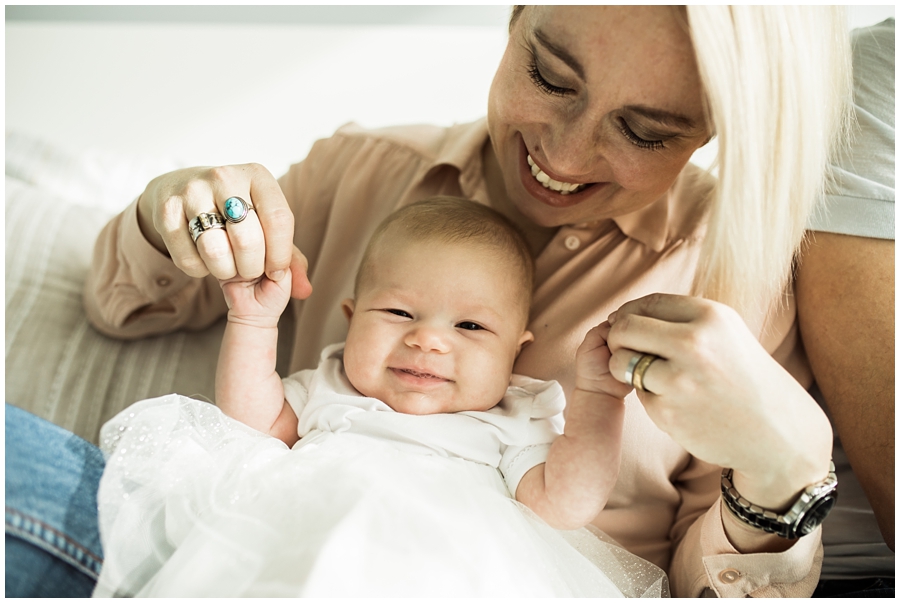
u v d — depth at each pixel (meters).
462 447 0.95
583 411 0.88
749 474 0.75
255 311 0.98
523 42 0.89
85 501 0.76
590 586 0.85
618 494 1.08
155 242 1.15
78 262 1.41
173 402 0.89
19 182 1.51
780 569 0.85
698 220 1.13
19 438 0.75
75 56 2.05
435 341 0.97
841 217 1.04
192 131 1.95
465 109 2.00
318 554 0.68
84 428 1.23
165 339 1.37
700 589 0.92
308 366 1.26
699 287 0.91
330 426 0.98
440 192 1.28
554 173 0.97
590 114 0.85
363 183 1.32
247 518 0.75
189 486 0.82
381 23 2.16
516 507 0.88
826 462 0.76
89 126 1.96
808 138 0.88
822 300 1.05
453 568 0.72
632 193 0.98
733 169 0.81
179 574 0.70
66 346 1.29
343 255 1.29
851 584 1.06
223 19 2.13
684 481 1.14
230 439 0.88
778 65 0.81
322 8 2.12
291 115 1.99
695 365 0.69
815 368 1.08
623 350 0.75
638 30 0.76
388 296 1.02
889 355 0.97
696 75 0.79
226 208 0.84
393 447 0.92
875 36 1.15
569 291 1.12
